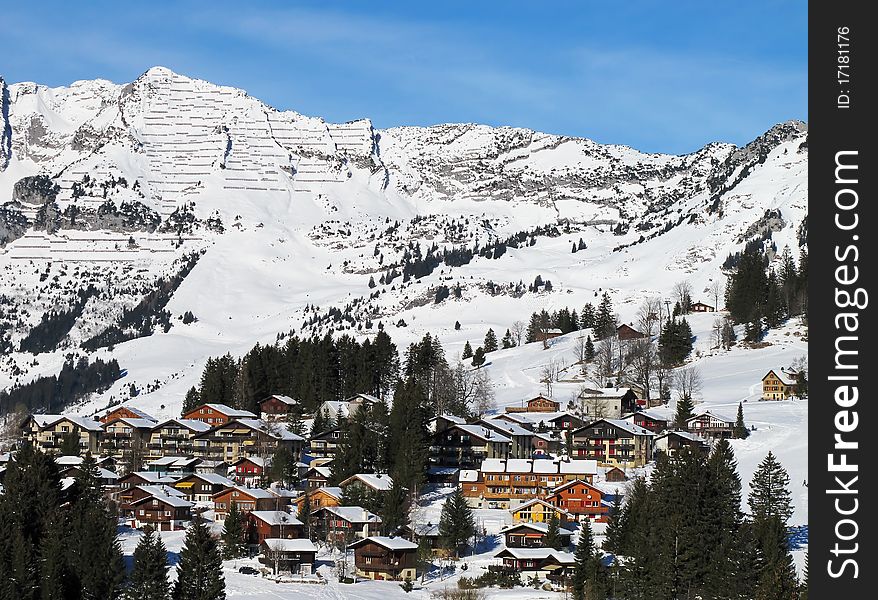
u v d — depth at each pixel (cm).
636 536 16288
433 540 17738
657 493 17375
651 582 15138
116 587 15262
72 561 15338
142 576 14850
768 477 17650
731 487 17462
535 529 17250
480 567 16975
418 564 16900
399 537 17200
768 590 13938
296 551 16962
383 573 16562
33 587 14662
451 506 17825
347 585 16050
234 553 17862
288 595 15412
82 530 15912
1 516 16675
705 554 15512
